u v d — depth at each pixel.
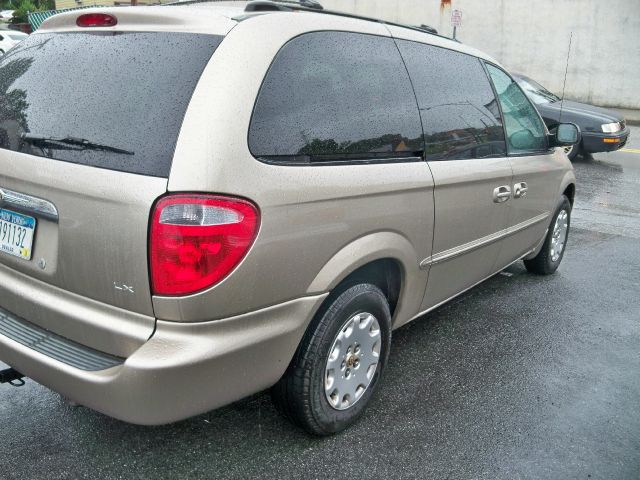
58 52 2.56
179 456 2.63
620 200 8.49
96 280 2.19
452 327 4.11
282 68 2.35
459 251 3.39
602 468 2.71
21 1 43.56
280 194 2.22
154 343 2.10
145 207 2.04
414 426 2.93
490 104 3.74
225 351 2.17
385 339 2.93
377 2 21.33
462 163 3.30
